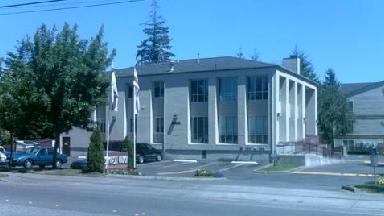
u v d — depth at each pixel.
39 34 33.91
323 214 15.63
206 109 51.44
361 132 75.19
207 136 51.22
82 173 31.62
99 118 56.41
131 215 14.43
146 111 54.41
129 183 25.94
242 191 22.16
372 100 75.12
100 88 34.91
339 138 75.62
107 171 32.16
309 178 31.91
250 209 16.58
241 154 49.16
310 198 19.92
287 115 52.59
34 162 40.59
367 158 60.81
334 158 55.12
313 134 63.47
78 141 58.38
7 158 43.28
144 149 48.78
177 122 52.44
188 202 18.33
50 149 42.44
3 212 14.32
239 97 49.62
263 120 49.00
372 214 15.83
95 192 21.28
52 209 15.24
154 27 104.69
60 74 33.25
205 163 46.97
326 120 73.69
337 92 75.19
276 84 48.72
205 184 25.50
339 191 22.31
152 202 18.00
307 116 64.25
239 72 49.75
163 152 52.78
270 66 48.72
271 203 18.53
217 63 52.78
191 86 52.50
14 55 35.12
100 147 32.31
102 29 34.75
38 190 21.59
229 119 50.47
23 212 14.38
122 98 55.31
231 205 17.66
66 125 34.50
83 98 34.31
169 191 22.14
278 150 48.16
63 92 33.47
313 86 63.66
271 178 31.83
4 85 35.75
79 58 33.81
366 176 33.69
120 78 55.47
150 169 41.12
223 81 51.03
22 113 34.28
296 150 50.31
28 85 33.56
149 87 54.44
